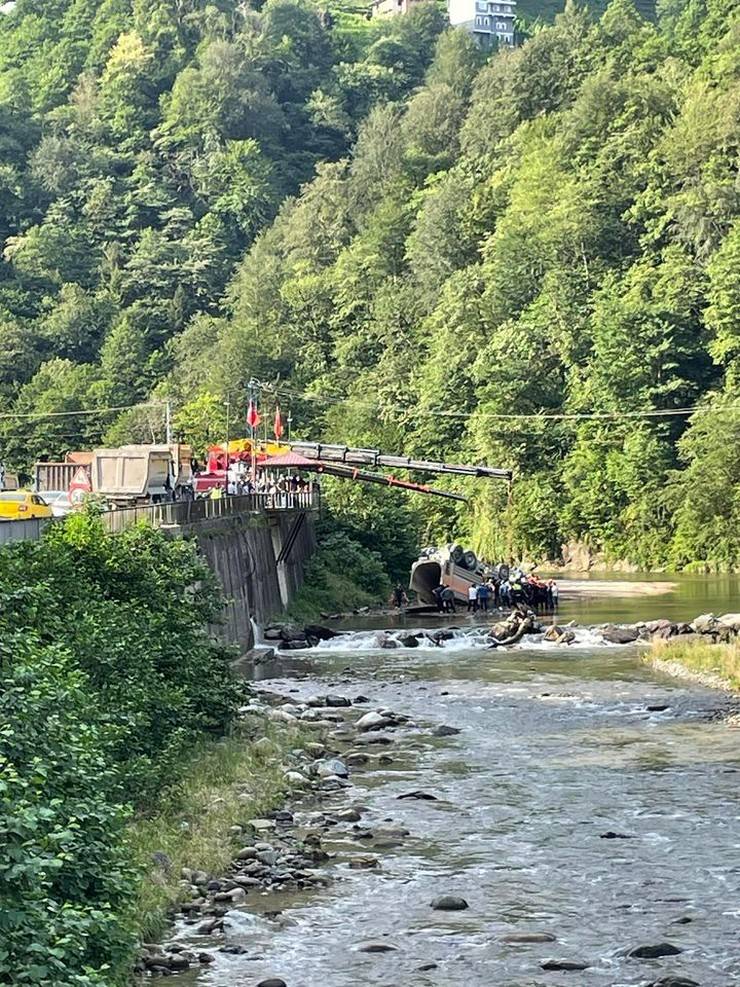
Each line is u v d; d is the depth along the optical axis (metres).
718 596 90.81
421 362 167.25
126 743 31.92
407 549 97.75
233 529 67.50
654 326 134.88
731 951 23.64
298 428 156.38
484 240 180.12
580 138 174.25
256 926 25.03
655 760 38.50
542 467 139.88
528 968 23.05
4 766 19.78
